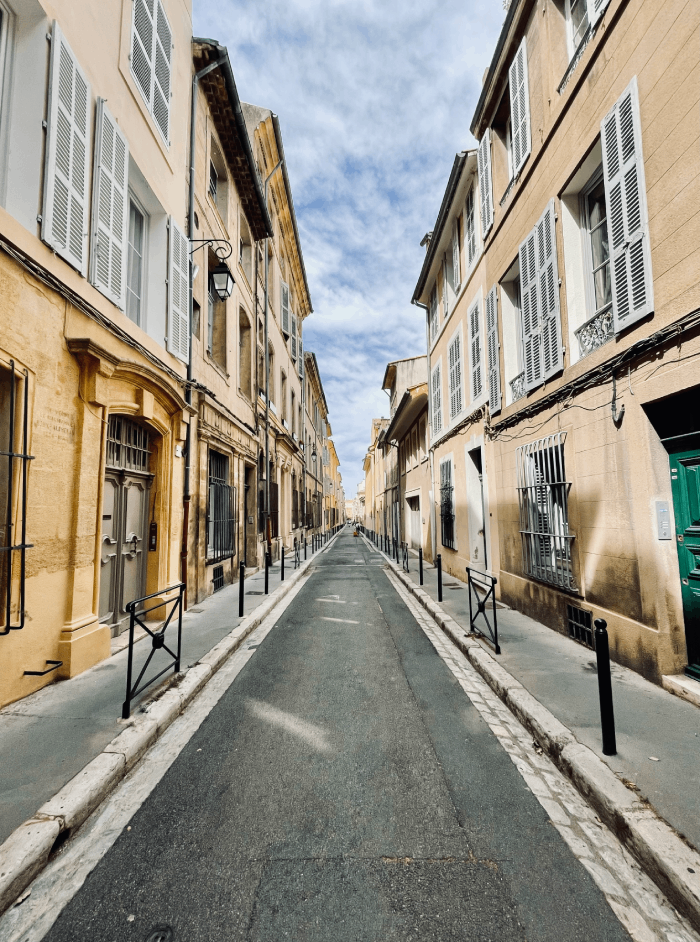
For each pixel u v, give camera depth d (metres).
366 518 55.50
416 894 2.06
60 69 4.37
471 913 1.96
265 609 8.11
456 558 11.73
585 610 5.36
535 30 6.47
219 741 3.51
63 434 4.52
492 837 2.44
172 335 7.20
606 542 4.90
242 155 11.12
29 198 4.08
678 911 1.98
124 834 2.49
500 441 8.16
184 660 5.10
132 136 6.07
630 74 4.35
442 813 2.64
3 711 3.72
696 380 3.61
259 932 1.88
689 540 3.96
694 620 3.91
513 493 7.59
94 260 4.99
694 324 3.58
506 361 7.98
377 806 2.70
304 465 27.94
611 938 1.85
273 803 2.74
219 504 10.16
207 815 2.64
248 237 13.74
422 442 17.61
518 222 7.23
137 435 6.62
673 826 2.29
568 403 5.65
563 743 3.15
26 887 2.14
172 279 7.27
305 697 4.36
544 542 6.50
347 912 1.97
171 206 7.41
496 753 3.31
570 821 2.57
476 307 9.64
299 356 26.73
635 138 4.23
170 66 7.35
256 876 2.18
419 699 4.29
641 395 4.27
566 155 5.62
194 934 1.88
